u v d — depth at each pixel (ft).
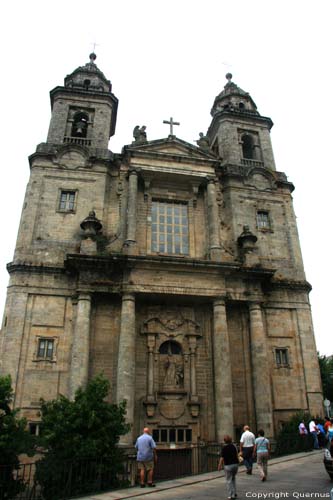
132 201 92.48
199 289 83.56
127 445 68.39
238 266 85.66
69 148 99.40
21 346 76.02
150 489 46.24
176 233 96.94
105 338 80.69
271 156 118.32
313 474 48.78
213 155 109.50
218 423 75.56
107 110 113.19
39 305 80.12
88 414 53.98
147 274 82.43
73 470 49.96
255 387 80.69
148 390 78.28
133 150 99.66
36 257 84.99
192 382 80.94
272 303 91.91
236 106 131.95
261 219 103.55
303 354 88.63
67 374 75.82
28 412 71.61
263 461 47.70
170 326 85.10
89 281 80.43
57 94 112.57
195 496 40.14
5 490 49.16
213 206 96.73
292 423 77.82
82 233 89.66
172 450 74.90
